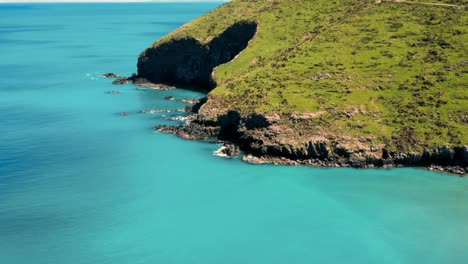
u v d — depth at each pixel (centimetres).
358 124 11194
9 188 9625
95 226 8356
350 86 12344
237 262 7425
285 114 11531
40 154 11344
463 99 11525
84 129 13138
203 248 7762
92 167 10656
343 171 10412
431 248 7744
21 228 8269
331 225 8375
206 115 12875
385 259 7488
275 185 9800
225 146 11781
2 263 7369
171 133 12762
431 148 10600
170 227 8331
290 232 8181
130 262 7425
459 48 13050
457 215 8644
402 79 12438
